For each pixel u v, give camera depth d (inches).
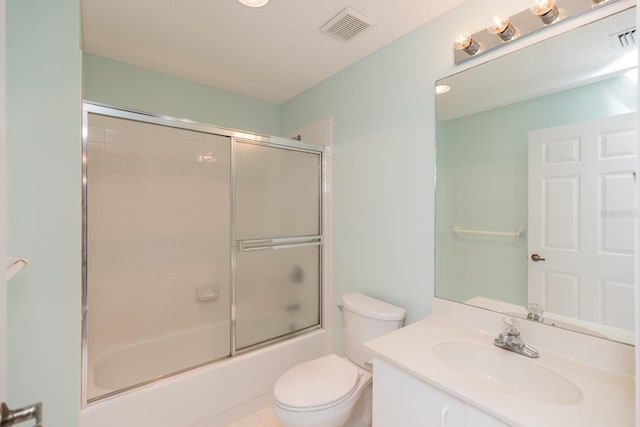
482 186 54.4
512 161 50.7
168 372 69.7
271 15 60.8
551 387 39.8
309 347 88.0
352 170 81.3
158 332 81.9
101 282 74.3
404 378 42.4
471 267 55.7
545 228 46.9
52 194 47.9
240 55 77.0
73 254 49.9
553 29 46.1
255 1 56.5
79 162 50.2
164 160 82.0
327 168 90.7
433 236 61.5
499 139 52.2
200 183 87.0
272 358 80.6
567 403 37.0
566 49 44.8
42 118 46.8
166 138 80.2
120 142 75.1
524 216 49.3
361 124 78.4
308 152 91.1
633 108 39.0
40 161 46.8
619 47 40.2
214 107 98.1
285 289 89.6
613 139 40.6
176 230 84.8
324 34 67.4
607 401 33.6
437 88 60.6
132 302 78.5
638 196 24.0
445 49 59.4
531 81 48.3
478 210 55.0
